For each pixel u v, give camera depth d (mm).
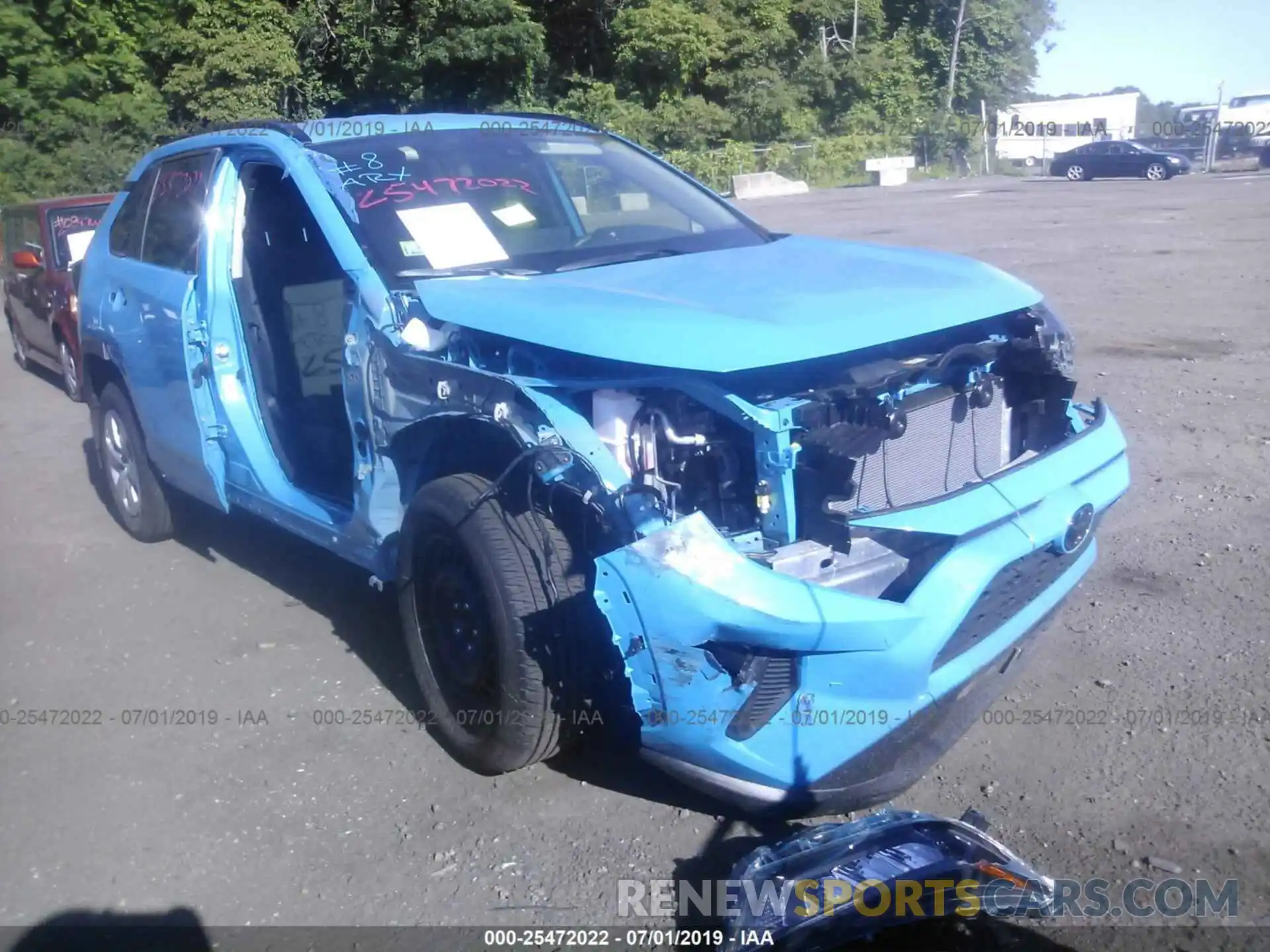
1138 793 3533
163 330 5211
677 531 2965
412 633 3930
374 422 3977
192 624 5207
